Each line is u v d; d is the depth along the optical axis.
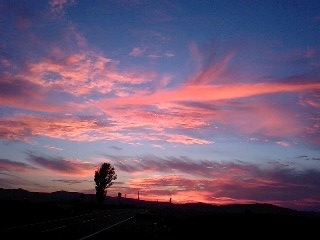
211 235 25.56
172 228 31.67
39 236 20.05
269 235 25.36
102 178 75.00
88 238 20.80
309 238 23.94
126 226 32.22
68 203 86.38
